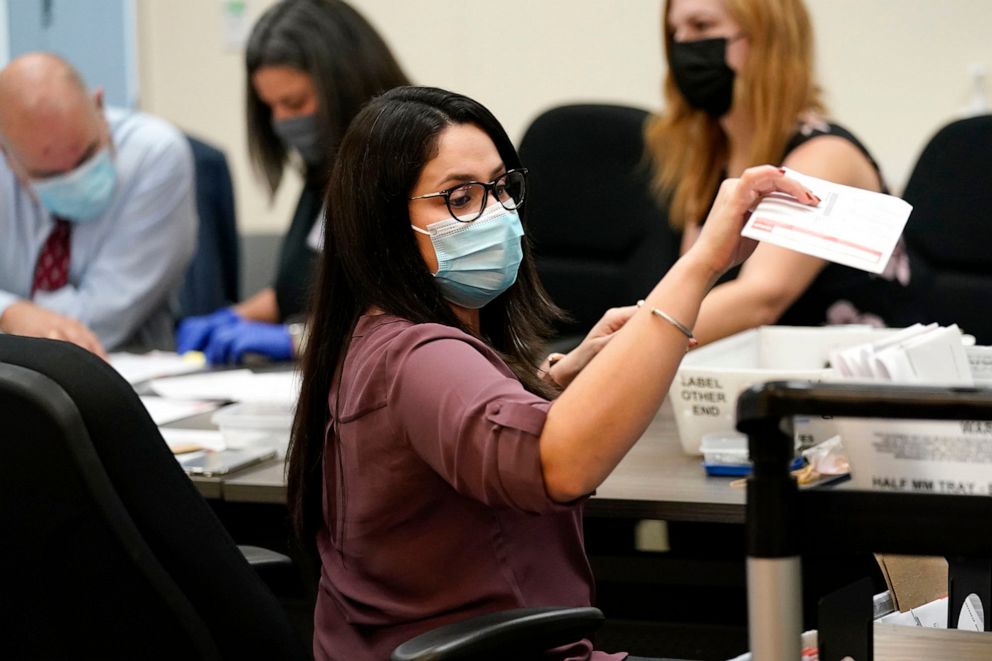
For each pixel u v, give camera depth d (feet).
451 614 8.60
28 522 8.07
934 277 16.70
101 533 8.00
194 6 26.96
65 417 7.64
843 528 5.75
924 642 7.08
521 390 7.86
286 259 19.77
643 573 12.23
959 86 22.04
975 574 8.45
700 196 16.07
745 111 15.12
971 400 5.37
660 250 18.31
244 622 8.68
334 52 17.43
